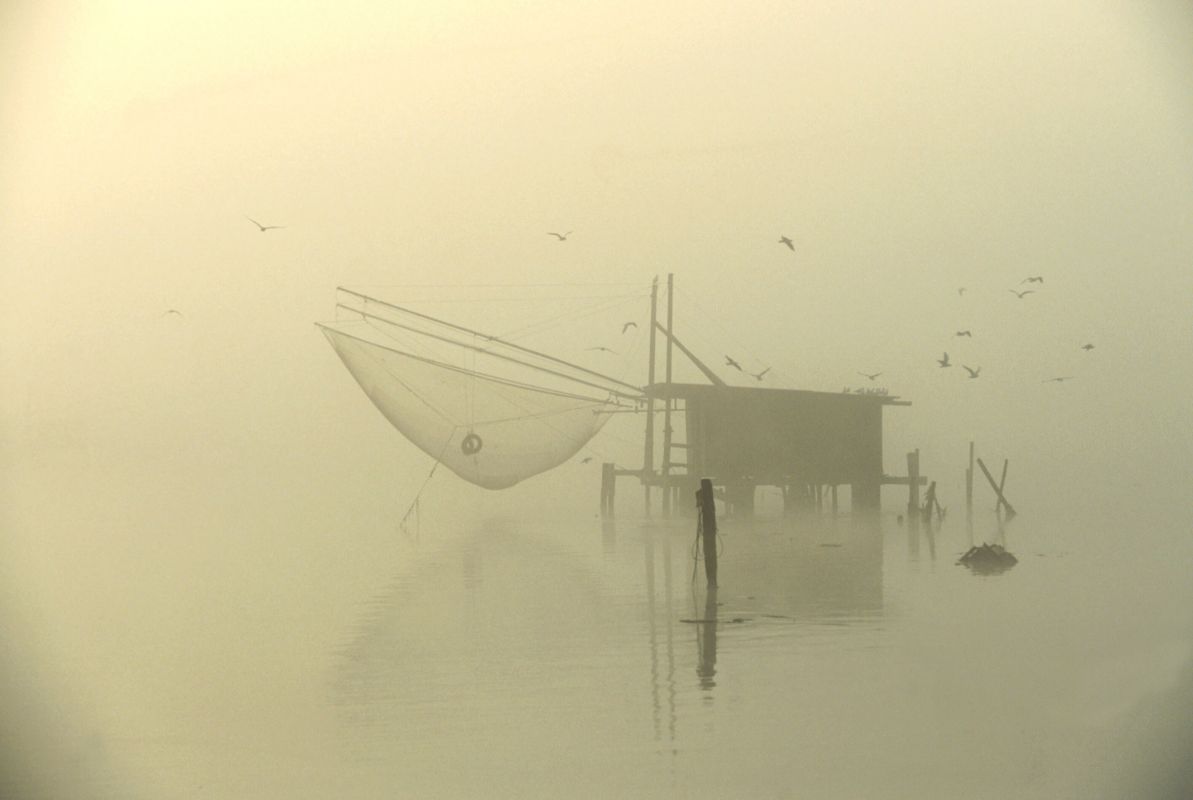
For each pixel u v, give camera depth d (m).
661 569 45.97
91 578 45.38
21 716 22.53
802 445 82.25
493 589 40.31
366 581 43.66
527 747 19.66
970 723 20.72
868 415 84.75
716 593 37.81
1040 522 76.00
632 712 21.77
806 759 18.75
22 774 18.89
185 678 25.98
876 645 27.81
